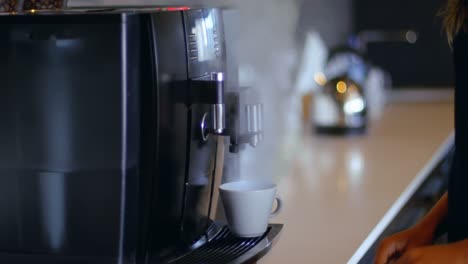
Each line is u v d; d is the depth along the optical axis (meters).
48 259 1.10
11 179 1.09
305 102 3.21
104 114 1.05
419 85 4.29
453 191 1.31
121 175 1.06
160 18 1.09
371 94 3.48
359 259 1.50
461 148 1.28
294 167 2.42
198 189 1.26
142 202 1.09
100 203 1.07
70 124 1.06
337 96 2.99
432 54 4.26
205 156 1.26
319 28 3.63
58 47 1.05
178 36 1.14
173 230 1.18
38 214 1.09
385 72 4.29
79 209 1.08
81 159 1.06
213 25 1.27
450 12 1.33
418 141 2.84
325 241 1.58
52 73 1.05
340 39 4.05
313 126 3.07
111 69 1.04
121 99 1.04
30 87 1.06
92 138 1.06
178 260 1.19
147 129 1.08
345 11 4.16
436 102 3.96
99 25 1.04
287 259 1.45
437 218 1.44
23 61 1.06
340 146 2.80
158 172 1.10
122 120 1.05
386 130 3.14
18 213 1.10
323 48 3.39
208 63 1.25
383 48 4.27
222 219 1.51
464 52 1.26
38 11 1.14
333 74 3.16
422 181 2.26
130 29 1.04
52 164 1.07
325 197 2.00
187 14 1.17
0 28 1.06
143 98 1.08
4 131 1.08
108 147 1.05
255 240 1.32
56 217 1.08
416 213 2.25
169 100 1.11
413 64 4.27
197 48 1.20
